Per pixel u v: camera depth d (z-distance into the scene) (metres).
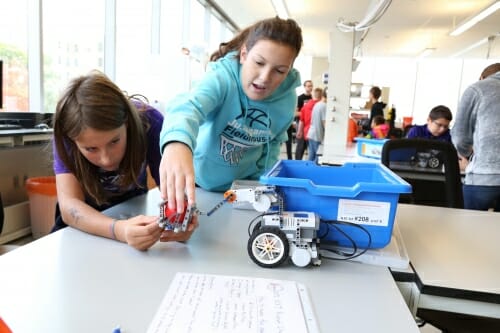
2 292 0.55
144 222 0.75
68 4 2.98
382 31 6.84
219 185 1.24
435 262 0.72
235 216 0.97
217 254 0.72
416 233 0.91
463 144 2.17
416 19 5.91
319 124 5.48
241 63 1.08
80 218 0.83
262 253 0.67
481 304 0.62
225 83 1.05
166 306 0.52
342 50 3.73
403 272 0.67
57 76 2.94
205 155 1.17
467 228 0.97
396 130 5.20
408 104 10.18
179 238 0.76
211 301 0.54
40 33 2.72
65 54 3.01
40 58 2.75
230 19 6.69
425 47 8.21
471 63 9.68
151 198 1.12
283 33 0.94
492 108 1.97
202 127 1.13
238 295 0.56
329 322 0.51
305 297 0.56
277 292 0.57
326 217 0.71
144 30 4.19
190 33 5.30
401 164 1.82
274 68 0.98
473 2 5.01
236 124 1.13
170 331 0.47
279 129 1.29
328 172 0.95
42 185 2.37
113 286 0.58
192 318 0.50
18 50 2.67
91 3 3.28
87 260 0.67
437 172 1.77
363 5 5.39
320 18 6.23
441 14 5.60
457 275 0.67
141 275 0.62
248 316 0.50
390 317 0.52
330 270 0.67
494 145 1.98
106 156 0.91
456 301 0.63
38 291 0.56
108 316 0.50
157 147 1.11
